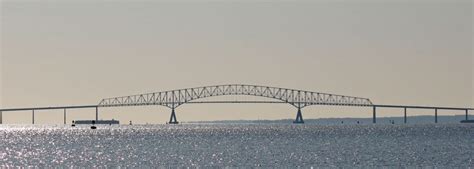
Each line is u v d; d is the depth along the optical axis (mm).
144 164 169625
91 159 183000
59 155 196000
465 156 184500
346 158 180125
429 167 161375
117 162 174875
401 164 166875
